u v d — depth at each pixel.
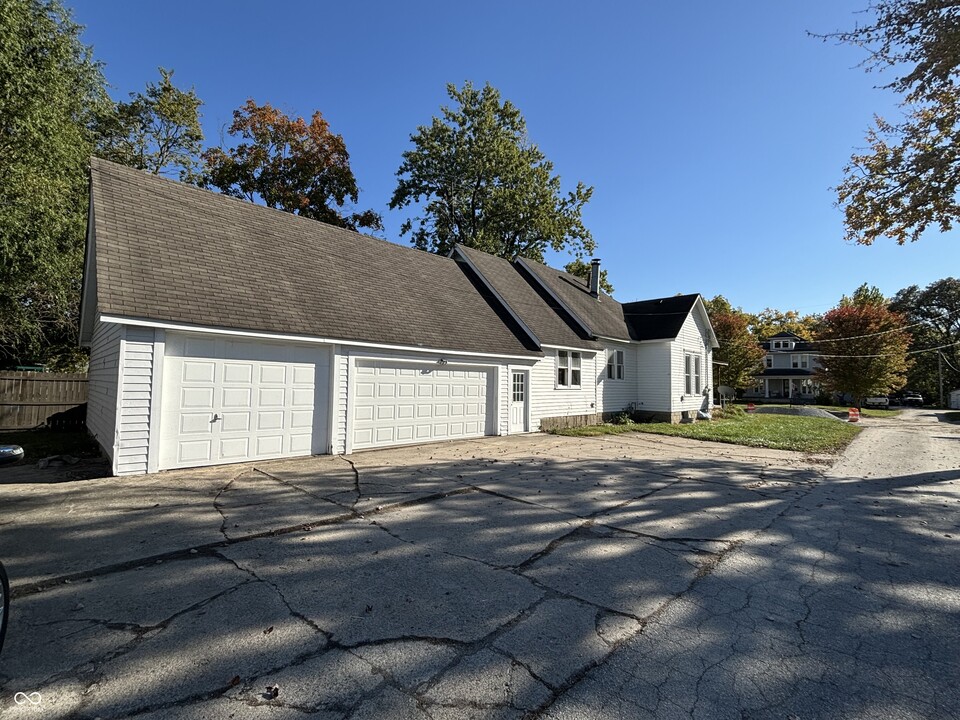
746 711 2.36
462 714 2.31
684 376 21.31
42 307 16.86
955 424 24.31
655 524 5.43
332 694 2.45
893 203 11.29
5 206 12.44
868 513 5.98
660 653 2.86
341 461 8.82
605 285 34.31
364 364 10.27
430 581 3.83
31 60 13.65
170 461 7.60
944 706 2.41
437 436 11.92
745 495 6.88
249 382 8.47
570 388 16.80
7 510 5.55
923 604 3.54
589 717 2.30
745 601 3.57
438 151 30.81
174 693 2.45
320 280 10.86
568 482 7.49
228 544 4.56
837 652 2.90
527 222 31.00
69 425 14.74
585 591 3.70
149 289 7.57
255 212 11.67
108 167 9.47
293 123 29.61
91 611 3.28
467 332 12.94
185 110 26.00
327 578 3.84
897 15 8.95
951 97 9.80
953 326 51.31
